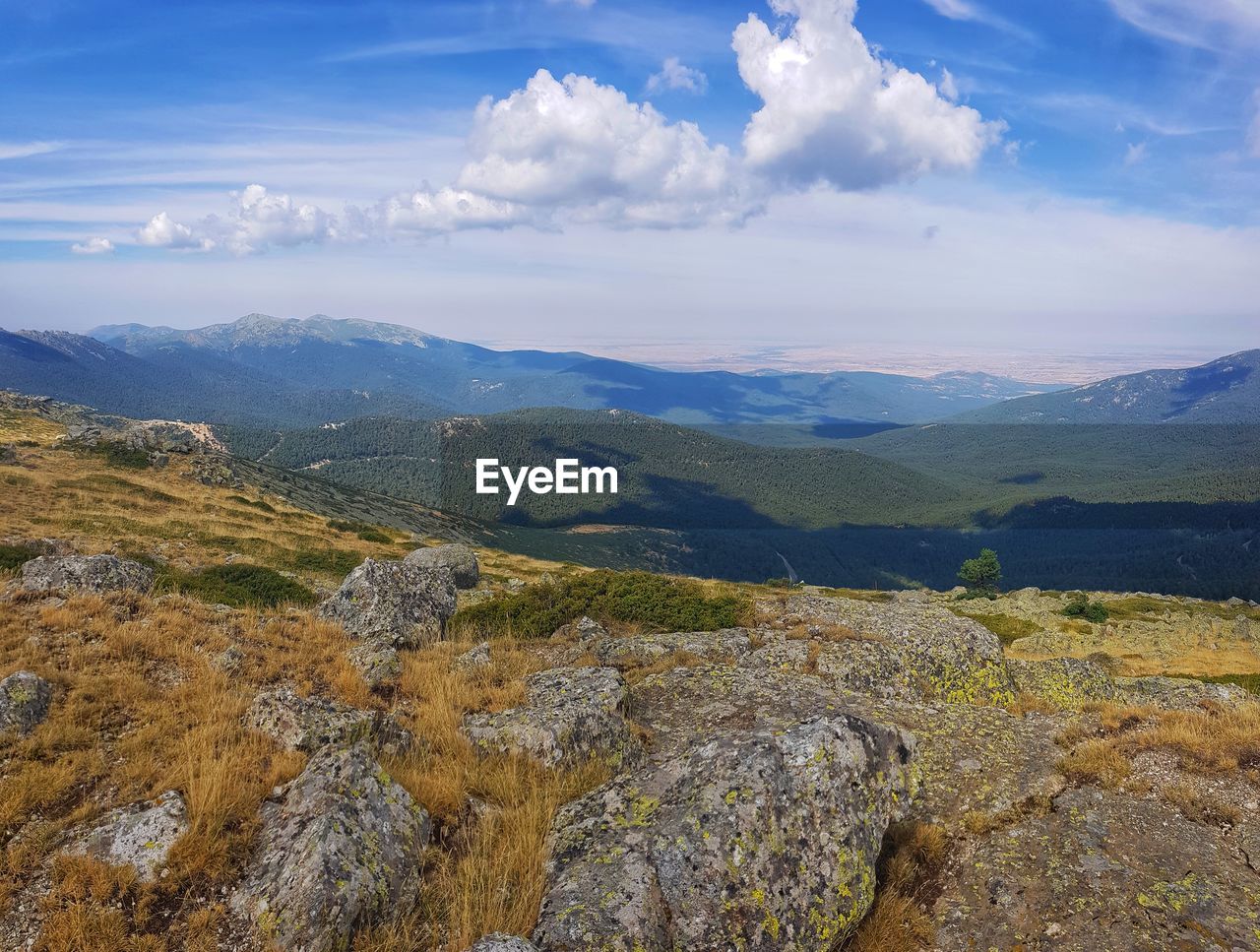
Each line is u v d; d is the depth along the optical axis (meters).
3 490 42.88
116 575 14.52
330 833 6.24
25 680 8.70
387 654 12.16
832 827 6.70
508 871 6.80
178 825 6.73
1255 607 73.25
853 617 18.92
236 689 10.09
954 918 7.07
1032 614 61.53
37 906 5.90
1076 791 8.95
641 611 19.69
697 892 6.12
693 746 8.25
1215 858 7.48
